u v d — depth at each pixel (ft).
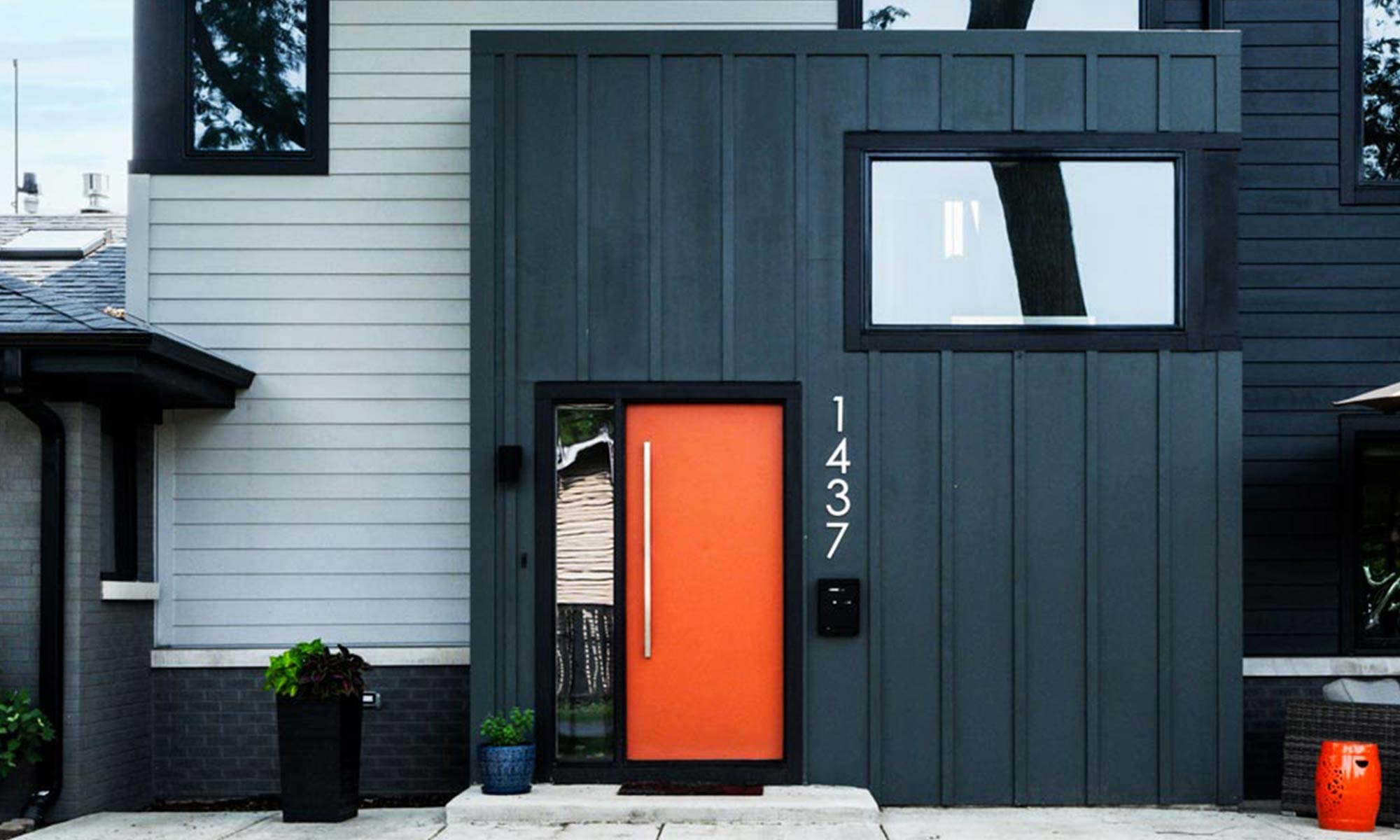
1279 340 34.09
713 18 34.22
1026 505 30.78
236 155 34.65
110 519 32.65
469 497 32.45
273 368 34.42
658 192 30.91
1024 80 31.17
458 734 33.86
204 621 34.09
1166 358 30.91
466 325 34.50
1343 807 27.86
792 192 31.04
